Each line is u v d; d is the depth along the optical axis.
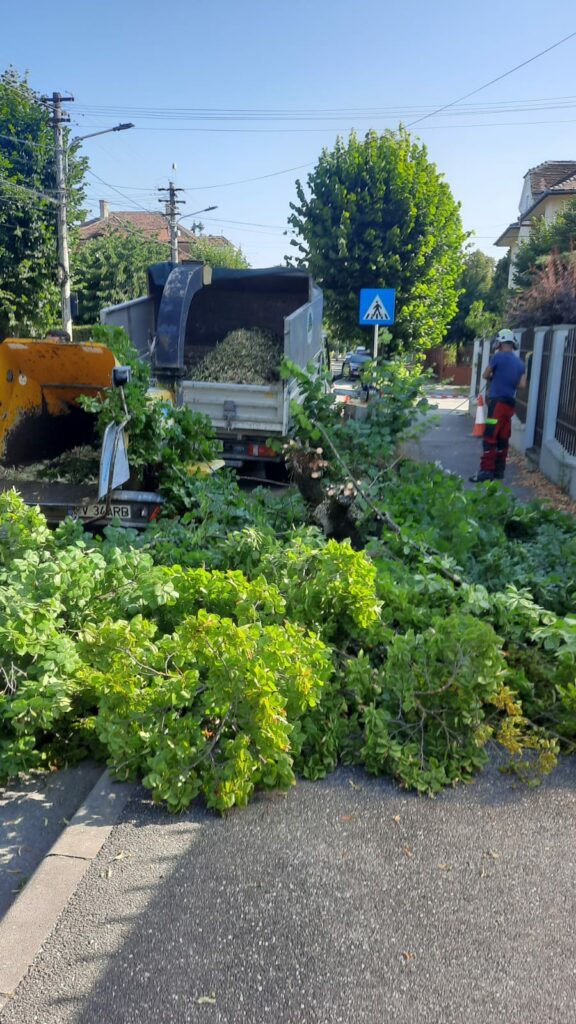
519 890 2.95
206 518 6.03
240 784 3.43
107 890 2.94
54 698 3.66
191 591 4.27
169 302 10.67
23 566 4.25
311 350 13.05
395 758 3.63
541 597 4.95
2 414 7.25
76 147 27.83
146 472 6.96
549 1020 2.41
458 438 16.73
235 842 3.23
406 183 20.88
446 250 22.31
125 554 4.57
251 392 10.37
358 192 21.11
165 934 2.73
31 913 2.82
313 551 4.42
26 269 27.41
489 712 4.12
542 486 10.93
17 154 27.25
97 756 3.97
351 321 21.95
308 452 6.15
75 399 7.80
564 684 4.00
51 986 2.53
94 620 4.29
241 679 3.44
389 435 6.54
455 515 5.78
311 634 3.76
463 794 3.58
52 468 7.42
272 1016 2.43
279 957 2.64
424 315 22.14
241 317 13.25
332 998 2.49
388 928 2.76
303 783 3.68
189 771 3.46
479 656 3.64
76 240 30.16
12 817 3.55
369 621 4.22
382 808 3.47
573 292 17.03
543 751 3.71
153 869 3.06
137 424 6.51
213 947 2.68
